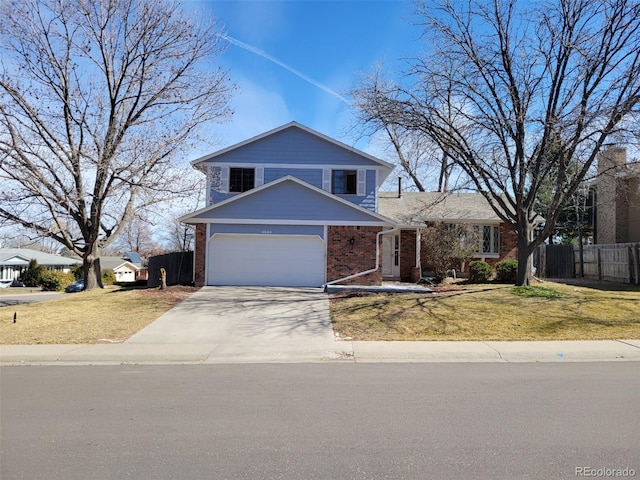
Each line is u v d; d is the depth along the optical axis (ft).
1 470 12.71
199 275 58.29
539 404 18.49
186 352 28.63
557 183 51.49
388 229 60.95
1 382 22.25
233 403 18.72
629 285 61.87
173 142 63.72
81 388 21.11
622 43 45.11
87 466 12.95
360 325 36.40
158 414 17.35
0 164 55.21
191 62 64.28
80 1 58.90
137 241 218.38
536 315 38.83
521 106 49.67
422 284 65.51
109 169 60.34
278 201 58.85
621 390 20.56
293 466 12.91
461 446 14.28
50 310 43.65
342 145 70.18
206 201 68.69
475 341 31.58
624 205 83.41
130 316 40.22
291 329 35.37
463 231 71.26
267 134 69.67
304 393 20.20
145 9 61.11
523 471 12.60
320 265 58.85
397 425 16.14
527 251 54.49
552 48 48.26
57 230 64.69
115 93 62.34
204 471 12.62
